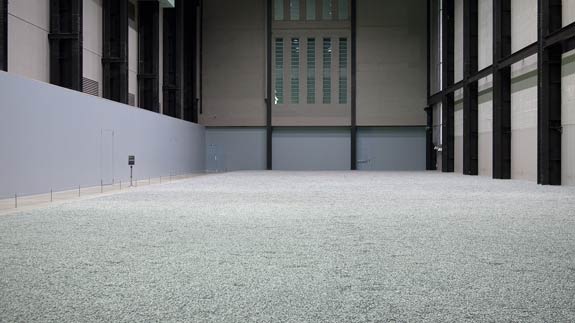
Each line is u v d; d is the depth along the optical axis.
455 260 7.23
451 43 42.16
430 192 20.17
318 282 6.04
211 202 16.20
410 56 49.25
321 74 49.69
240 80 49.69
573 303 5.20
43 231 10.00
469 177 33.41
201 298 5.39
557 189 21.56
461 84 37.84
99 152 26.09
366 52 49.44
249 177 34.56
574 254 7.64
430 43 48.94
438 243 8.58
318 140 49.94
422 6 49.12
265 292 5.61
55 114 21.70
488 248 8.12
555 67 24.09
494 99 30.73
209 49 49.81
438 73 46.34
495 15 30.56
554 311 4.95
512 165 30.19
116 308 5.05
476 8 36.25
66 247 8.27
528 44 28.00
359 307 5.08
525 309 5.02
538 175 24.89
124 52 31.53
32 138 19.89
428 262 7.11
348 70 49.62
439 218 11.91
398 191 20.83
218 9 49.69
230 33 49.81
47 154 21.02
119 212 13.37
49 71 25.48
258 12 49.66
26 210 13.89
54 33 25.39
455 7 41.56
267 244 8.52
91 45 30.02
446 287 5.81
